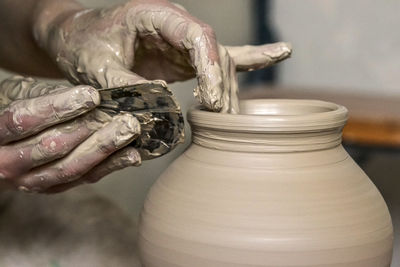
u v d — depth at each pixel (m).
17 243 1.49
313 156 0.92
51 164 1.03
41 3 1.42
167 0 1.14
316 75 3.39
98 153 0.98
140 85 0.91
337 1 3.27
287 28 3.36
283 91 2.93
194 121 0.96
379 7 3.22
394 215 2.83
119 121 0.93
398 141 2.06
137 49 1.17
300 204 0.87
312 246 0.85
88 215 1.58
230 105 1.05
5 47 1.57
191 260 0.88
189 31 1.02
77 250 1.45
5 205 1.63
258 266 0.85
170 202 0.93
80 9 1.34
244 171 0.90
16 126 0.98
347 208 0.89
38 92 1.04
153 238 0.94
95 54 1.15
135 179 3.05
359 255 0.87
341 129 0.96
